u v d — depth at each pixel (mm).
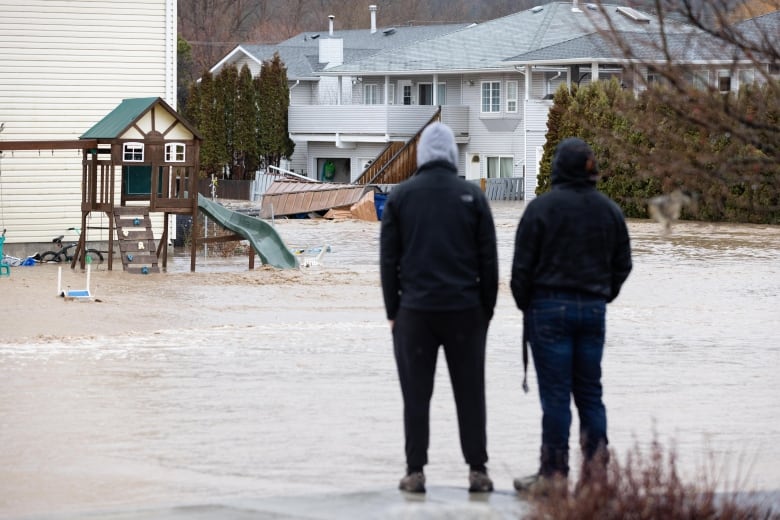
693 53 24406
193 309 71438
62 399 40375
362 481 29188
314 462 31469
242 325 63438
